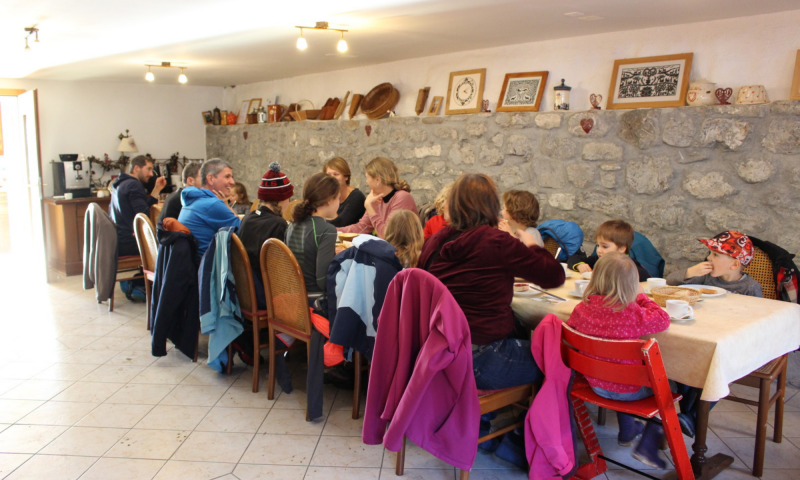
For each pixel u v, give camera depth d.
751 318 1.96
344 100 5.46
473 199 1.99
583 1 2.88
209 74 5.98
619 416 2.30
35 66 5.33
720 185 3.14
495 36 3.84
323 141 5.64
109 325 3.93
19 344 3.53
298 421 2.54
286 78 6.30
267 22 3.51
